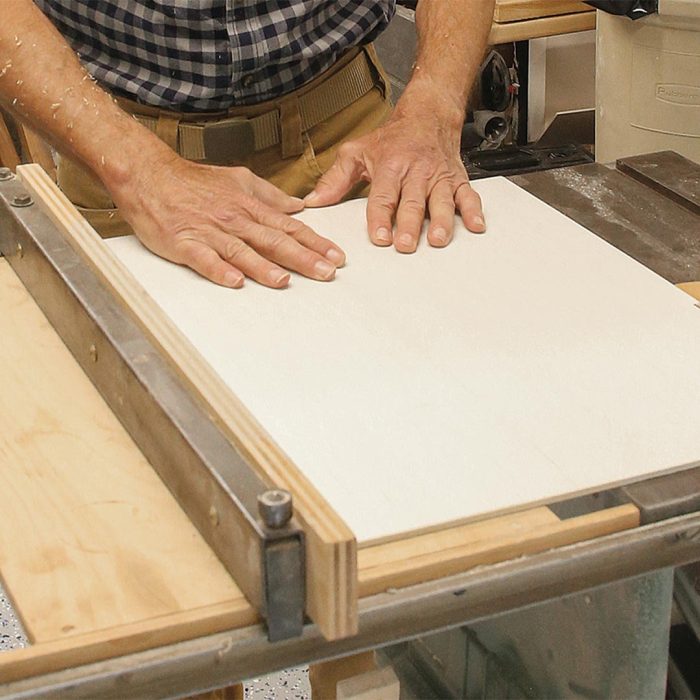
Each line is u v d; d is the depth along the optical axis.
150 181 1.24
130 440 0.96
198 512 0.83
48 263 1.10
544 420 0.94
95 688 0.72
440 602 0.78
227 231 1.21
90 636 0.73
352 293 1.15
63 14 1.44
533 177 1.44
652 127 2.00
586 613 1.01
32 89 1.29
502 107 2.32
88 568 0.81
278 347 1.05
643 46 1.94
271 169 1.54
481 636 1.19
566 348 1.04
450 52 1.52
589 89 2.35
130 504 0.88
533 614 1.09
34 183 1.26
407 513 0.82
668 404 0.96
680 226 1.31
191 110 1.47
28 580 0.80
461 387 0.98
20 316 1.16
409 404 0.96
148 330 0.98
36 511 0.87
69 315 1.07
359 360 1.02
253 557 0.74
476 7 1.56
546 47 2.27
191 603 0.77
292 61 1.46
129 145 1.27
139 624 0.74
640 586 0.94
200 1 1.36
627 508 0.84
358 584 0.76
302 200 1.36
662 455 0.89
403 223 1.28
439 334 1.07
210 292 1.16
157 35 1.41
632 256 1.24
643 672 0.99
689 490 0.86
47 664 0.72
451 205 1.32
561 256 1.23
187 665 0.74
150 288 1.16
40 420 0.99
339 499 0.84
